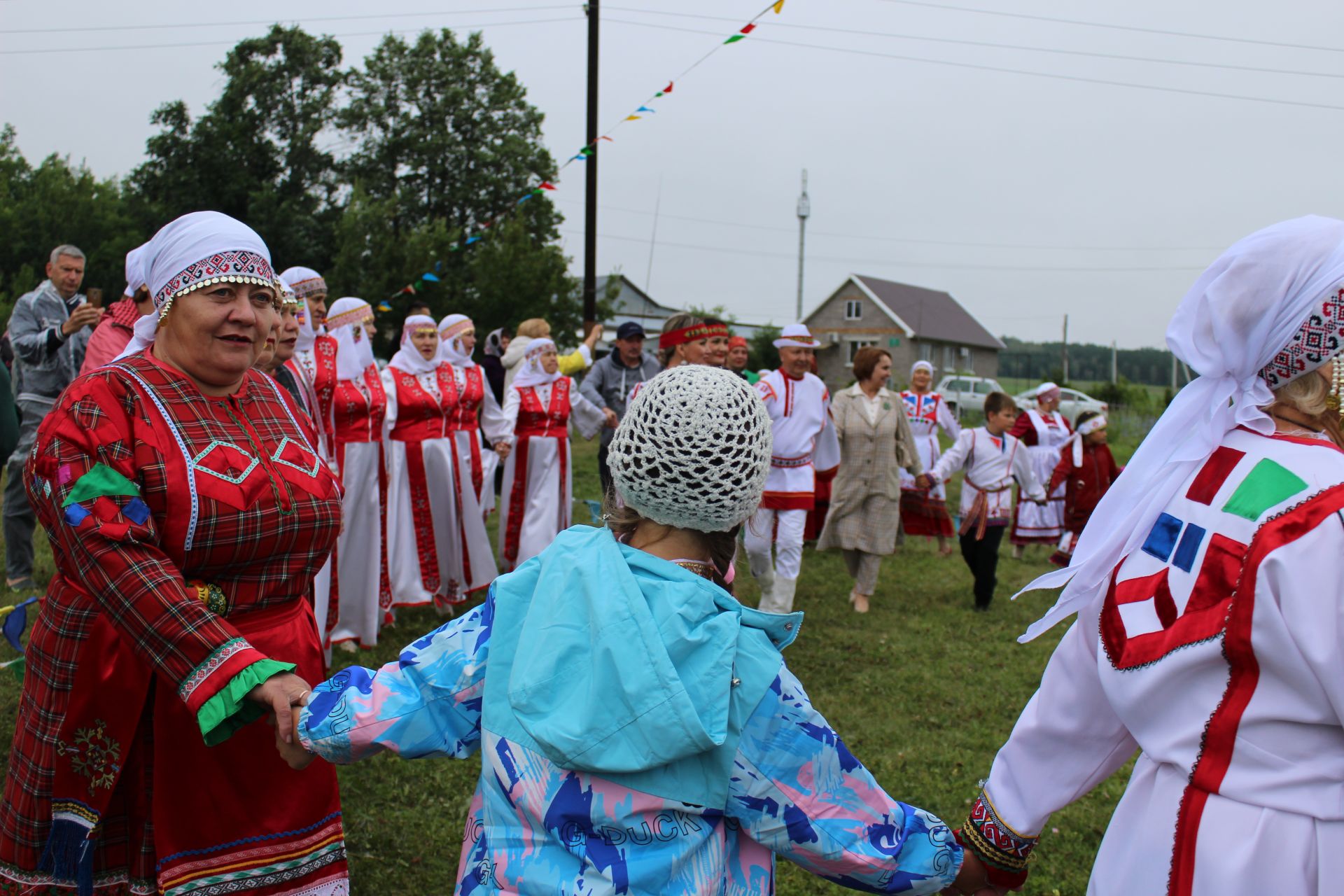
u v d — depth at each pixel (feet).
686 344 19.63
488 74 133.28
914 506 28.35
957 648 19.51
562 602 4.90
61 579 7.65
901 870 5.16
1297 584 4.67
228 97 133.08
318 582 15.98
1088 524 5.92
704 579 5.01
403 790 12.39
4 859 7.84
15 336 19.34
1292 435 5.23
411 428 19.53
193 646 6.90
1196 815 4.98
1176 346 5.61
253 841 7.92
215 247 7.76
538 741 4.67
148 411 7.59
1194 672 5.04
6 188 117.60
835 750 5.01
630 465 5.04
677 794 4.71
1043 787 6.11
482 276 85.87
